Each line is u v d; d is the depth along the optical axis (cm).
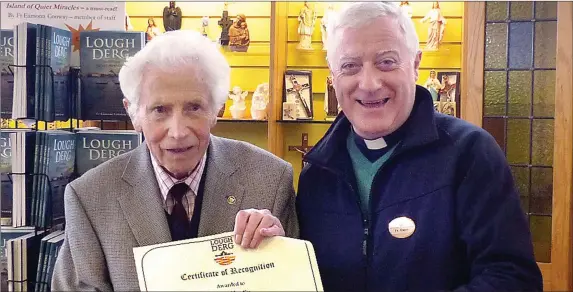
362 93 129
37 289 178
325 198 139
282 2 283
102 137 189
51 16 205
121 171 137
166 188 134
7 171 182
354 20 128
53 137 180
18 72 178
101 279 128
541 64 249
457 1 279
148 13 301
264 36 300
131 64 126
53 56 182
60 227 192
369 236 131
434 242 124
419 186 128
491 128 255
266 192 138
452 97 275
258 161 143
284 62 291
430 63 288
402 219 127
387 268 128
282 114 285
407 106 132
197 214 134
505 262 118
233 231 127
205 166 139
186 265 117
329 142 142
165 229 130
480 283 118
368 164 138
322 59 295
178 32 129
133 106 128
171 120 123
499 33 253
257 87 289
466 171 126
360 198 135
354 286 132
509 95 253
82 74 190
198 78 123
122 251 128
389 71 129
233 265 118
